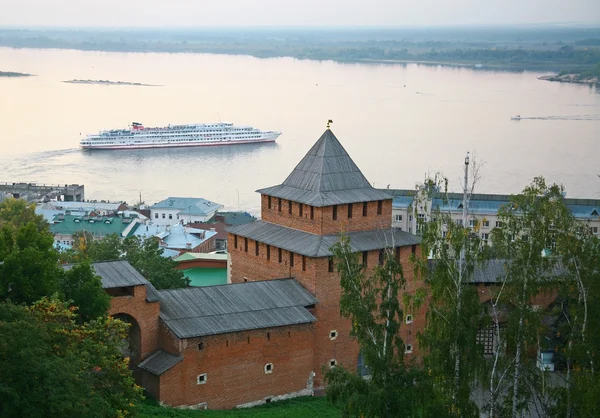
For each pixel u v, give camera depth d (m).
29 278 89.62
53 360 68.25
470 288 79.25
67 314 78.31
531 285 81.38
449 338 77.62
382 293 80.38
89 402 67.62
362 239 113.62
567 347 84.50
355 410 75.94
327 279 109.50
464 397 77.06
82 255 140.38
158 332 99.62
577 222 86.69
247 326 101.12
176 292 103.94
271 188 119.75
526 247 81.38
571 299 84.62
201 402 98.56
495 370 81.06
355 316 79.38
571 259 82.94
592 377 77.31
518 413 87.31
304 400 105.06
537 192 85.62
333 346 110.38
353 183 116.56
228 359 100.12
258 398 102.75
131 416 76.31
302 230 114.38
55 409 65.19
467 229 80.88
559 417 80.12
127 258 140.12
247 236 118.00
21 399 65.00
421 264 81.75
